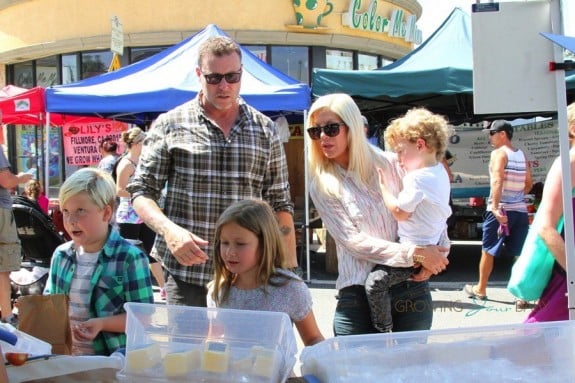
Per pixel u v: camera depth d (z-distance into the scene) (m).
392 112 9.48
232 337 1.56
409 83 6.77
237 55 2.61
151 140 2.69
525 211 5.93
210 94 2.59
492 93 2.70
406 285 2.55
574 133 2.78
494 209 5.84
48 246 4.98
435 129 2.67
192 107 2.70
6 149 13.44
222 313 1.57
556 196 2.60
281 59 12.12
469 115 8.91
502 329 1.50
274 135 2.81
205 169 2.62
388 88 6.81
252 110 2.80
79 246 2.42
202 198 2.62
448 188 2.68
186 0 11.75
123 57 12.13
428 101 8.34
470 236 9.19
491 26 2.70
